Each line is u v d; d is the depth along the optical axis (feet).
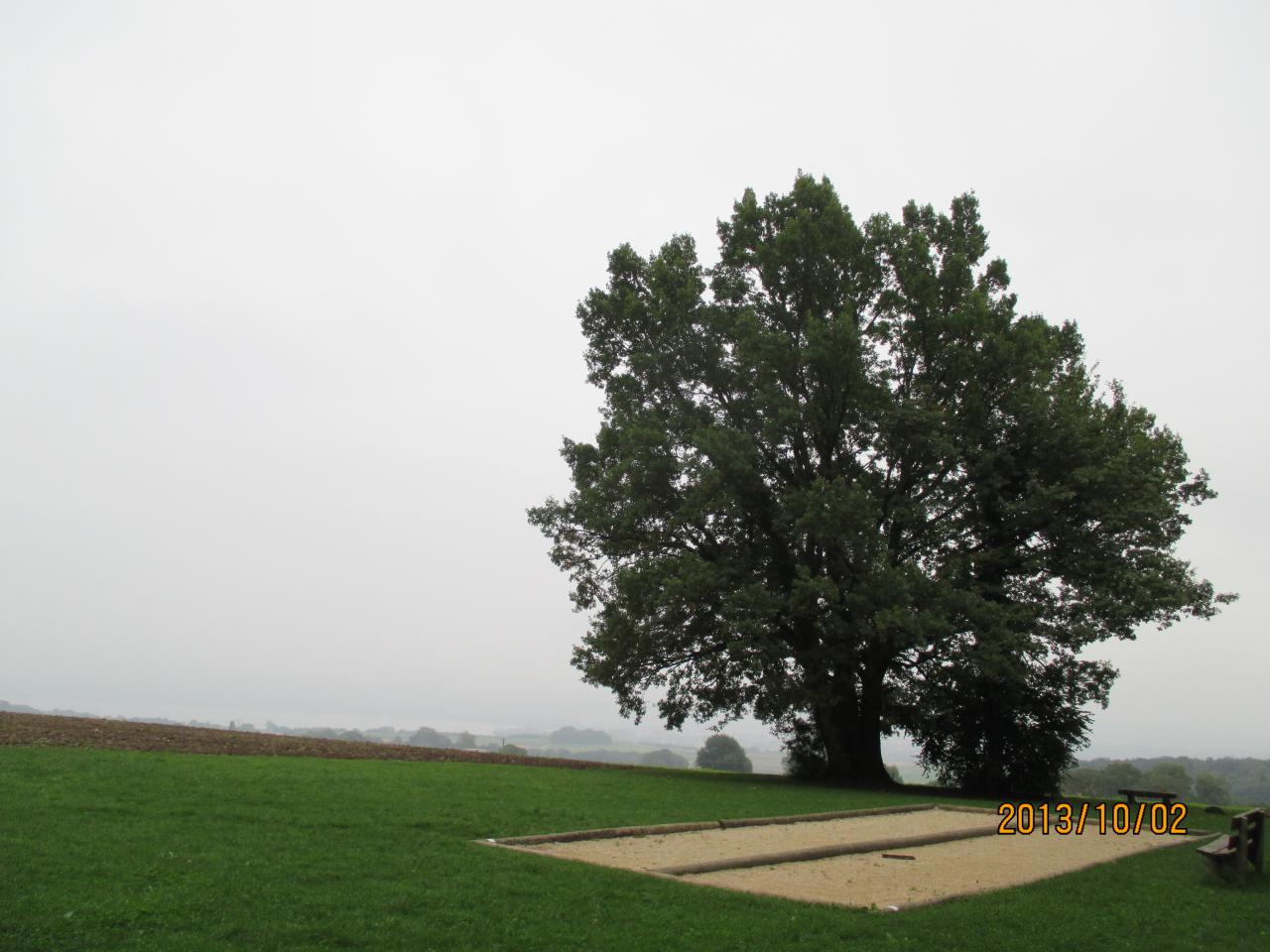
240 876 28.45
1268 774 179.63
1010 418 91.71
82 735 64.03
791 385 95.81
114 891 25.88
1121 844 50.78
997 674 79.30
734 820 50.47
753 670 88.07
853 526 82.17
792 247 94.53
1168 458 93.97
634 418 100.32
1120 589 83.66
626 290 104.94
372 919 25.21
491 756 89.10
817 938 26.18
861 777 95.45
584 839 41.47
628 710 100.07
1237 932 30.50
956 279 96.37
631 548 100.32
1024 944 27.07
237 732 83.20
